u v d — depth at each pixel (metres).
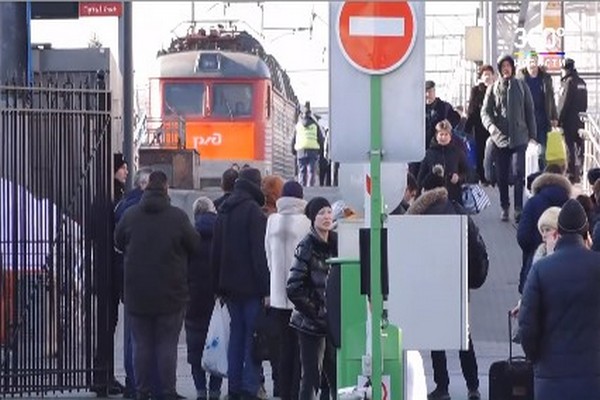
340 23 26.67
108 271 41.75
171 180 79.44
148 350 38.78
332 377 35.72
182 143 96.50
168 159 79.44
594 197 42.38
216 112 103.56
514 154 63.16
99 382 41.66
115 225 41.47
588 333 28.16
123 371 47.88
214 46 108.69
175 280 38.59
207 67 103.62
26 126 41.09
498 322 52.12
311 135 92.38
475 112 70.69
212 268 39.25
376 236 26.75
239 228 38.84
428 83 64.19
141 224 38.53
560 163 47.06
